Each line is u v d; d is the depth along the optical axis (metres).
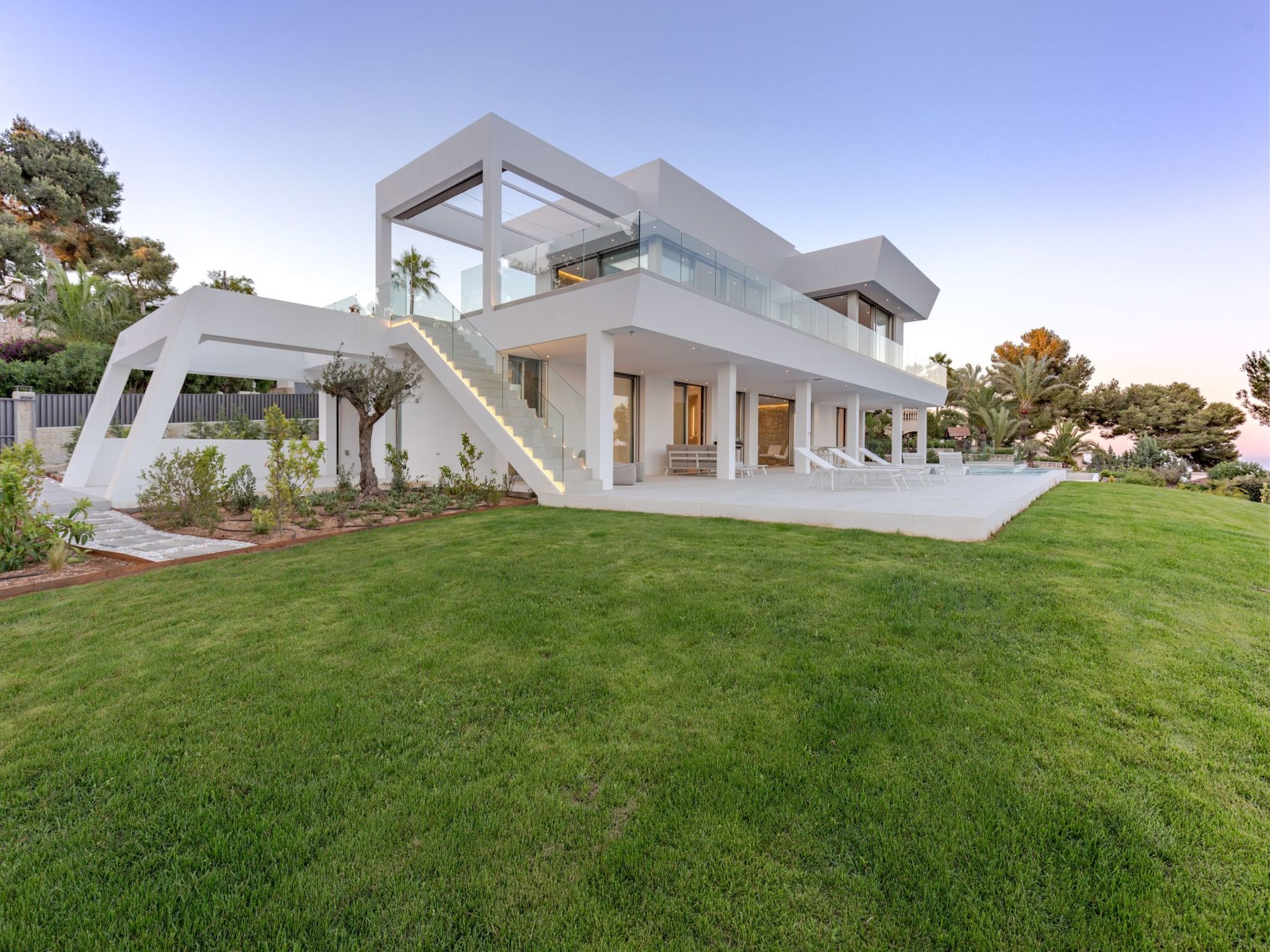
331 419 17.39
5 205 29.78
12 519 6.40
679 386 19.48
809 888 1.76
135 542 7.73
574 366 16.11
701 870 1.84
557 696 3.09
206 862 1.92
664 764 2.43
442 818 2.11
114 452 13.44
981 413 33.81
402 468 12.10
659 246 10.97
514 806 2.17
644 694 3.09
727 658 3.53
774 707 2.93
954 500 9.48
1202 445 37.50
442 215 16.41
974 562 5.60
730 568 5.50
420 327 14.05
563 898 1.74
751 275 14.03
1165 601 4.44
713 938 1.60
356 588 5.23
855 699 2.98
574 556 6.17
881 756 2.46
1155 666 3.32
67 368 19.91
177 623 4.39
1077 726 2.69
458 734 2.73
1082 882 1.78
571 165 14.02
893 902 1.71
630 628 4.05
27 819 2.18
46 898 1.78
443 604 4.69
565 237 11.76
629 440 17.33
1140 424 38.72
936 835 1.98
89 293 24.84
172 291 32.84
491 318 13.02
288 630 4.18
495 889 1.78
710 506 8.77
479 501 11.05
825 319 17.38
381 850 1.96
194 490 8.93
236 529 8.63
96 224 32.34
